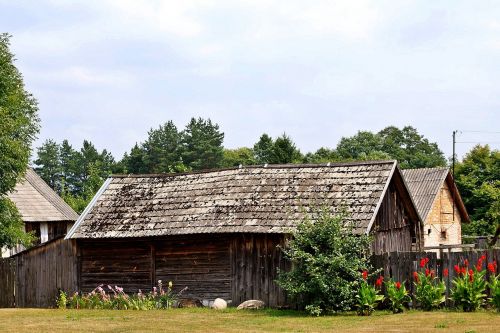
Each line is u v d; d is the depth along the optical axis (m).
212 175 32.56
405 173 53.53
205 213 30.45
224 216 29.81
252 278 29.31
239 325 22.83
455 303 24.17
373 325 21.58
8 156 38.97
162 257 31.45
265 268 29.05
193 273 30.67
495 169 70.00
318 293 25.27
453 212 54.25
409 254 25.36
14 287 34.59
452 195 54.41
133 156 126.88
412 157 104.44
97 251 32.84
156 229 30.83
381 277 25.36
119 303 30.19
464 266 24.47
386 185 28.14
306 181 29.81
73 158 145.88
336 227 25.22
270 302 28.81
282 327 21.97
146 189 33.53
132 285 31.94
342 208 26.55
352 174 29.23
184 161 122.31
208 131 124.50
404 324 21.42
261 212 29.20
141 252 31.91
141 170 127.06
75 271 33.16
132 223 31.69
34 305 34.09
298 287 25.38
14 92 45.44
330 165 30.17
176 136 126.12
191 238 30.81
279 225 28.27
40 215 52.88
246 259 29.53
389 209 30.70
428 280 24.52
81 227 32.50
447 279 24.75
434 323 21.20
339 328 21.28
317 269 24.73
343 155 103.94
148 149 126.31
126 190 33.84
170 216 31.20
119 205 33.06
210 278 30.28
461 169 71.69
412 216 33.16
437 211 51.84
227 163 123.12
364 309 24.73
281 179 30.50
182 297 30.73
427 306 24.53
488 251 24.39
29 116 49.19
